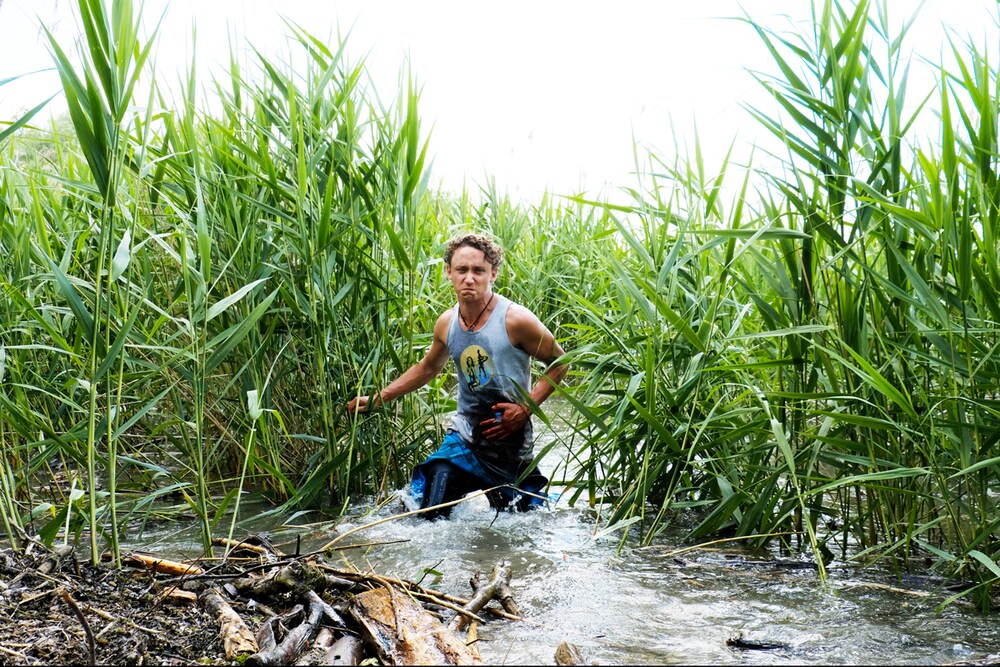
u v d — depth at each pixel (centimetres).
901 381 347
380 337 481
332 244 458
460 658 262
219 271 452
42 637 257
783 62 371
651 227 438
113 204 312
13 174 447
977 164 330
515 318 443
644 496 409
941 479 336
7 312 409
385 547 393
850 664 269
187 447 422
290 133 446
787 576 354
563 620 304
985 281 312
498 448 452
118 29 297
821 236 373
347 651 263
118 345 322
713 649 280
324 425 471
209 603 286
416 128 461
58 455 526
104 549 380
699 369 404
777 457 407
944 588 336
